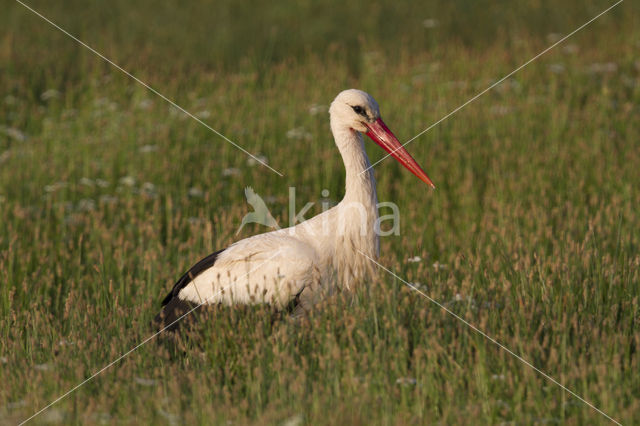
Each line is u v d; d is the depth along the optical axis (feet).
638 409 26.45
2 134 78.33
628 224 46.91
